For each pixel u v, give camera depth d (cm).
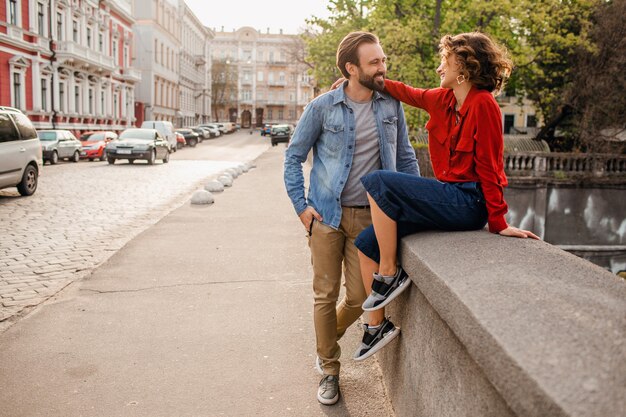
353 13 3127
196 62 8850
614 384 117
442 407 214
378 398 324
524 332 143
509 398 133
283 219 997
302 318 458
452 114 270
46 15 3597
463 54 253
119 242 804
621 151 2619
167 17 6900
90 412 303
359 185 311
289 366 365
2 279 586
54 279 589
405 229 266
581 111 2612
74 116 3984
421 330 248
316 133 319
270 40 10994
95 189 1542
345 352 393
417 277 224
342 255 322
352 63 301
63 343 400
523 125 4597
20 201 1238
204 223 945
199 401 317
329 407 312
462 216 257
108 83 4741
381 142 309
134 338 411
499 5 2314
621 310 155
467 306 163
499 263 205
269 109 11081
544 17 2400
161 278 583
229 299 510
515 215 2566
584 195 2570
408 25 2492
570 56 2647
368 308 266
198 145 5531
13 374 349
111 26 4834
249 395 325
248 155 3866
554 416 113
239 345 399
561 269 197
